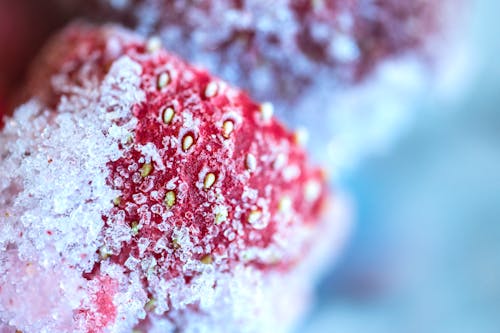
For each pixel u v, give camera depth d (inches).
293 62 4.6
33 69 4.5
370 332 6.1
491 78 6.3
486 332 6.1
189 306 3.9
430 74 5.1
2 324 3.8
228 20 4.4
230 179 3.8
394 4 4.6
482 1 6.2
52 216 3.7
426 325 6.2
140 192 3.7
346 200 5.3
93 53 4.1
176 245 3.7
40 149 3.8
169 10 4.4
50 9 4.9
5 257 3.8
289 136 4.1
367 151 5.6
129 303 3.8
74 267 3.7
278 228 4.0
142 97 3.8
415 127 6.2
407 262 6.2
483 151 6.5
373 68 4.8
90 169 3.8
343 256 6.1
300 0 4.4
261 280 4.0
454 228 6.3
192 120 3.8
